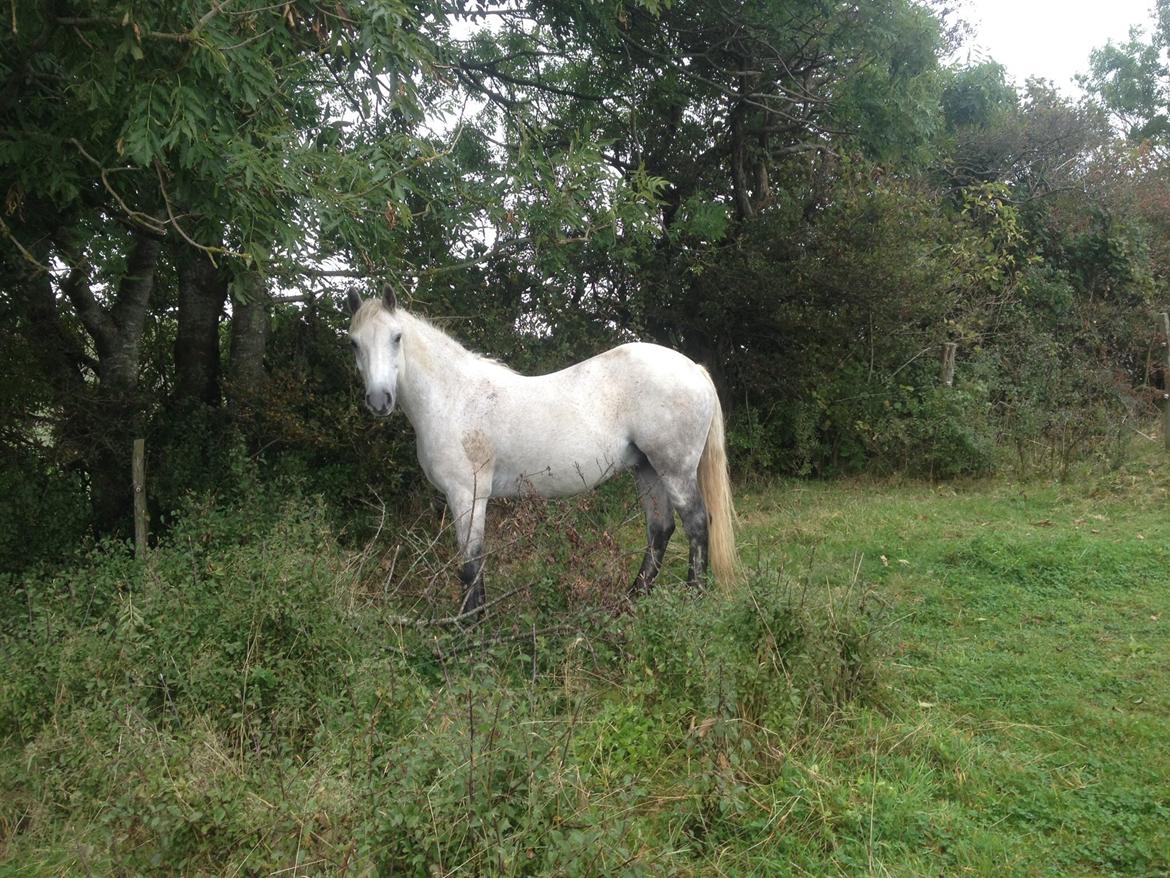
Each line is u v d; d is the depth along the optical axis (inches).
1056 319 447.5
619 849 92.0
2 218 167.0
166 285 319.6
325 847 95.7
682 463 199.2
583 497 234.8
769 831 108.9
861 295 350.6
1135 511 271.3
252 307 283.4
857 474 368.8
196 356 287.1
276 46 154.1
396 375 181.9
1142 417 414.0
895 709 142.3
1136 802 114.4
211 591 155.5
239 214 157.1
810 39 355.6
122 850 101.2
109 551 189.2
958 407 343.6
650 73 370.6
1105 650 167.9
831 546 251.8
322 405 273.6
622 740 123.3
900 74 361.4
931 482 342.6
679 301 371.6
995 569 217.5
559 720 122.3
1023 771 123.5
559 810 98.3
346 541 251.3
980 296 420.5
